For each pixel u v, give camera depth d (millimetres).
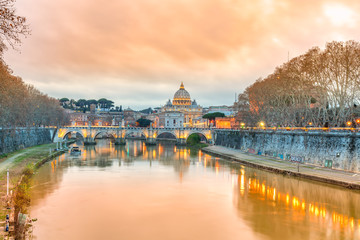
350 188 73562
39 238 47969
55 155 143000
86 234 49969
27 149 155625
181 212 61031
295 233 50969
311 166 98938
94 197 70812
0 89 78688
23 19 34500
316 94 115062
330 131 96062
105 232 50969
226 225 54312
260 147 144625
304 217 57906
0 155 113688
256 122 161500
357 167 84062
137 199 69562
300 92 118375
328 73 102750
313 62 105812
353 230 52125
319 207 63250
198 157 150625
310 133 102938
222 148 185875
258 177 93500
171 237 49406
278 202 67062
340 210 61344
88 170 107000
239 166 116812
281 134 124562
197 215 59406
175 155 160375
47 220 55656
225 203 66875
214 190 78062
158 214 59750
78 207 63250
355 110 114750
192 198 70688
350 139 87188
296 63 114750
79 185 82500
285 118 137500
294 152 113562
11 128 135750
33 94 187750
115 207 63688
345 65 97312
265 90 140875
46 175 95875
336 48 99000
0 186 63844
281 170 96188
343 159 88938
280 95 132375
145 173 102188
